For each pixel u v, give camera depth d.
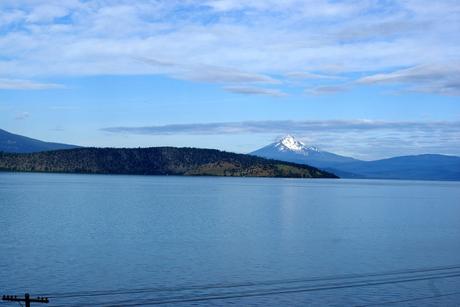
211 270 52.00
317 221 96.69
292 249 64.06
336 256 60.25
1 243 64.19
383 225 92.06
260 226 86.62
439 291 46.59
